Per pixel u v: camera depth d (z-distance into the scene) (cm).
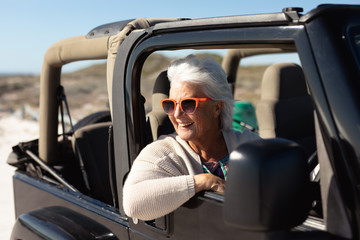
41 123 267
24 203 252
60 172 268
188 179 148
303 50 116
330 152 110
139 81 169
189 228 146
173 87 171
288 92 359
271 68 359
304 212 105
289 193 100
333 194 110
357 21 119
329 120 110
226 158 184
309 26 116
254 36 128
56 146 274
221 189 147
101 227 190
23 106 1817
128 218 174
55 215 208
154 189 149
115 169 187
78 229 190
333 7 117
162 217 155
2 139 1169
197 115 169
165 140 176
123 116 170
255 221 99
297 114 363
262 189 98
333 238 108
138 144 170
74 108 3472
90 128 279
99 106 3691
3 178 690
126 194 156
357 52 114
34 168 260
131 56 166
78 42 215
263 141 109
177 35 151
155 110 209
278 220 100
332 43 112
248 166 100
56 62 240
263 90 365
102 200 270
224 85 175
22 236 212
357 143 105
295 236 113
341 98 108
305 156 106
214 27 140
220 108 181
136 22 189
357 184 105
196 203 144
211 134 181
